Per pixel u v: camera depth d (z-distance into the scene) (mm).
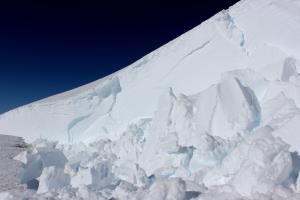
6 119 17625
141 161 8367
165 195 5574
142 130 10141
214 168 6574
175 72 12219
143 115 11883
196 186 5812
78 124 14133
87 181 7793
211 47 11688
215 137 7434
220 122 7930
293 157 5562
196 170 7238
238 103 7934
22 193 7520
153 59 13508
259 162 5344
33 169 9469
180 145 7758
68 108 14758
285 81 8023
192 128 8203
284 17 10281
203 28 12492
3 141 15242
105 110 13672
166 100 9070
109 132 12719
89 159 9398
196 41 12367
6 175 9852
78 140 13609
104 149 10273
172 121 8680
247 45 10633
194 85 11125
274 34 9992
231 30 11594
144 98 12336
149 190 6219
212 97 8391
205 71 11133
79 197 6688
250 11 11633
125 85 13562
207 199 5250
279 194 4730
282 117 6684
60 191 7227
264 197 4656
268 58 9523
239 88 8141
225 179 6160
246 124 7531
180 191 5578
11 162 11594
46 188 7953
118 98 13461
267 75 8570
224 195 5227
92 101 14141
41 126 15359
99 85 13898
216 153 7027
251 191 5020
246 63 10086
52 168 8266
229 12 12430
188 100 8883
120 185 7027
